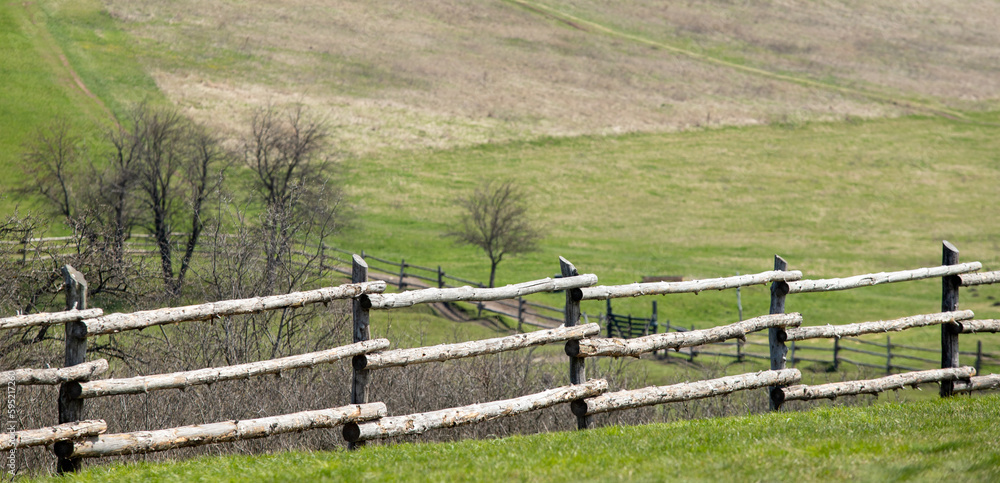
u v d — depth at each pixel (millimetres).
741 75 151375
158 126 54531
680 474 8406
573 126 118625
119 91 101812
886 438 9828
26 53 108375
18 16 121688
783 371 14172
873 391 14766
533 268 68625
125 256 26078
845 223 88562
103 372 10227
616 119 123312
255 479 9133
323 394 16766
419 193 88750
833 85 150625
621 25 175500
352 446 11438
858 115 133750
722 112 131000
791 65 161500
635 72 147000
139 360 19703
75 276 10117
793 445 9680
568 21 171125
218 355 20062
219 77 114938
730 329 13625
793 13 195750
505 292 12211
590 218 86438
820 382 37656
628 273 67875
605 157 108188
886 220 90062
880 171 108500
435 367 19078
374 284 11539
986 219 90812
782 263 14266
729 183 101375
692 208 91938
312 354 11117
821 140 121125
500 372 19156
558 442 10680
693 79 146625
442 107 120000
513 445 10680
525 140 111250
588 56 152375
